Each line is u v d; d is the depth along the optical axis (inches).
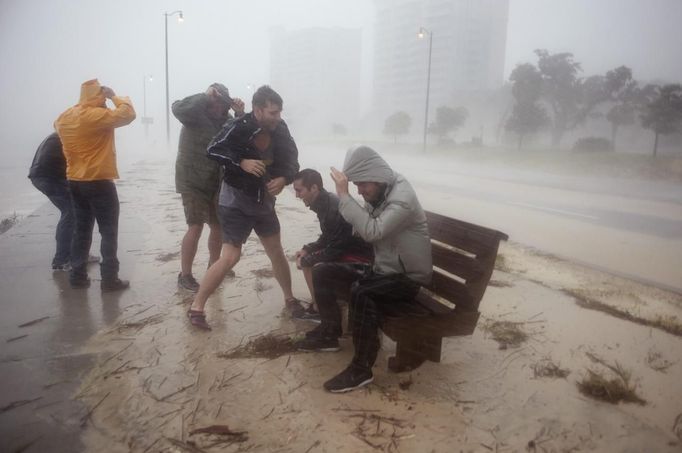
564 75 1520.7
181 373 119.1
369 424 99.1
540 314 163.6
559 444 94.0
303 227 297.6
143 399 107.3
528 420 101.7
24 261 214.4
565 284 205.5
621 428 99.5
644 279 222.8
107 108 166.4
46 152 191.6
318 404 106.2
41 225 289.7
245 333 143.3
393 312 118.1
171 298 171.6
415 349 121.5
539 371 122.8
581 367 125.6
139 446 91.4
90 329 144.6
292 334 142.8
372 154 114.8
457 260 120.3
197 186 172.2
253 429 96.9
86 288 181.6
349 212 113.5
